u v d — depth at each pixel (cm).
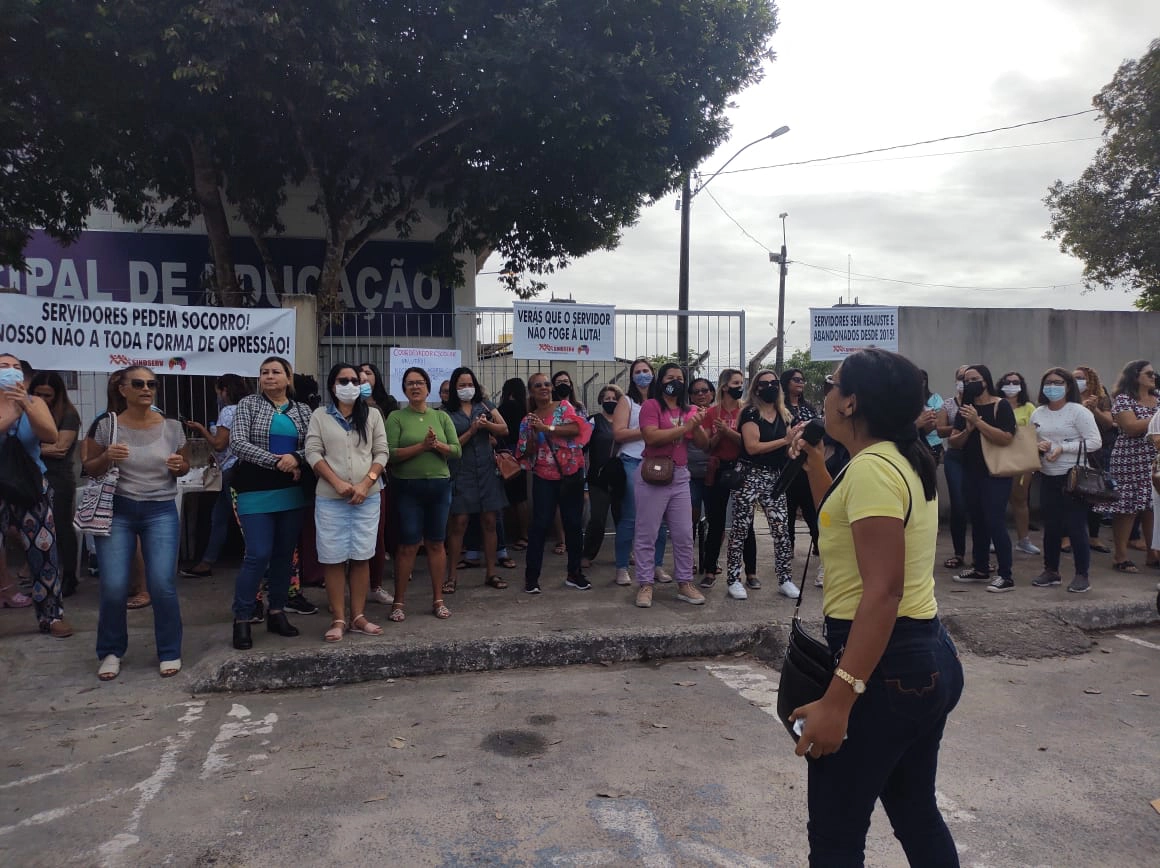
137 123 938
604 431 777
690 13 952
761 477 661
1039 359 1009
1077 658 569
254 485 536
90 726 437
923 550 215
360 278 1173
